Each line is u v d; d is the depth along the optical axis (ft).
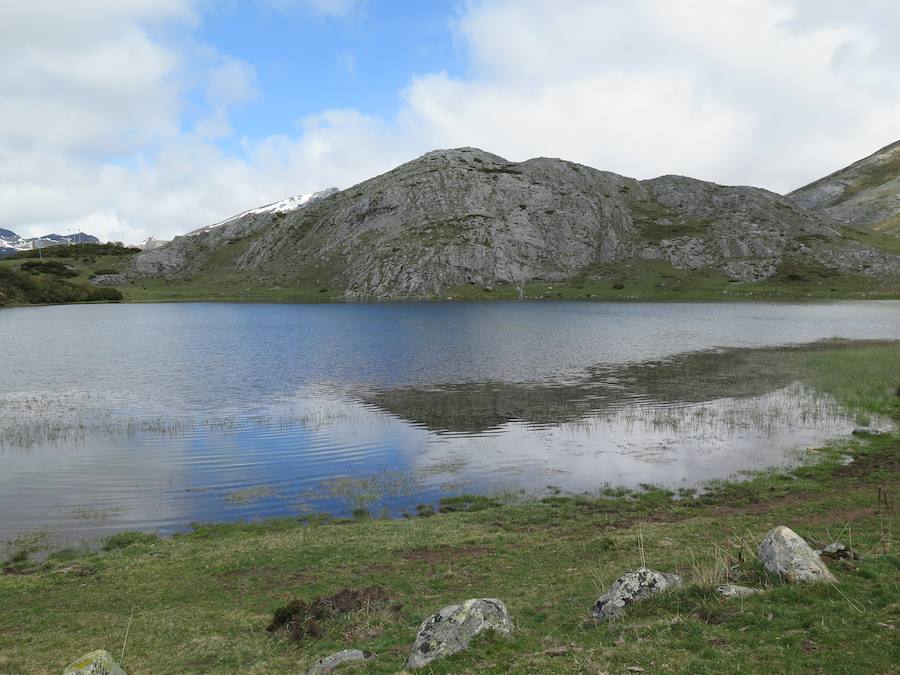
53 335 380.37
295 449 130.31
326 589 64.75
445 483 108.37
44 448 131.64
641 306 602.85
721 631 40.70
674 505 93.04
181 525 90.63
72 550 81.46
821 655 35.91
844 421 143.23
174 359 270.46
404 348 302.25
